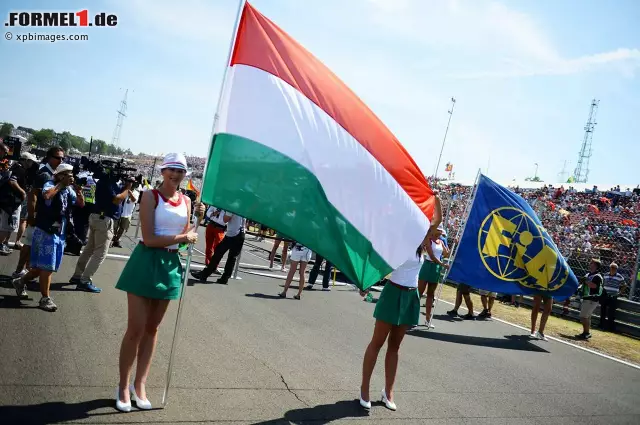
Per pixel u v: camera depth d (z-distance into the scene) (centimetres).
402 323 439
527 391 575
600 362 799
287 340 611
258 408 395
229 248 907
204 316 654
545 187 2731
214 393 408
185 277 370
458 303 1046
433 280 851
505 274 877
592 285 981
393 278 449
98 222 654
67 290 640
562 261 875
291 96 408
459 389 541
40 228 529
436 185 2891
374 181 432
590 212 2080
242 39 406
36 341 443
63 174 530
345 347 627
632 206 2200
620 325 1108
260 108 398
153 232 351
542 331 909
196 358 486
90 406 344
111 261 917
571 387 623
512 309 1243
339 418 404
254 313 722
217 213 960
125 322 545
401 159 455
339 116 426
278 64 412
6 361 389
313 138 410
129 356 345
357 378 516
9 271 681
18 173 771
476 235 881
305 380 481
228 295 822
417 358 646
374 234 432
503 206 887
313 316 779
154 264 350
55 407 333
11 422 304
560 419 498
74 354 430
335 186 416
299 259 898
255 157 393
